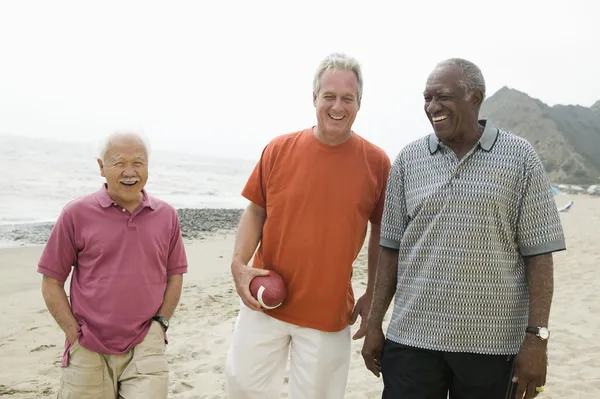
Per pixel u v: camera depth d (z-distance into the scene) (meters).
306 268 3.09
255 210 3.43
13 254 10.05
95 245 2.80
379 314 2.92
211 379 4.65
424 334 2.63
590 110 109.69
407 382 2.68
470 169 2.56
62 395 2.82
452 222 2.56
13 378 4.68
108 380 2.83
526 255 2.56
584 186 69.81
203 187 31.52
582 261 10.55
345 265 3.10
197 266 9.95
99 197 2.87
